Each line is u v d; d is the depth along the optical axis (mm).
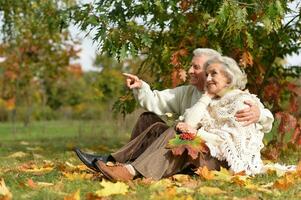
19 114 25422
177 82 7676
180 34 8109
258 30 8188
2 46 14219
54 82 20828
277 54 8516
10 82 18766
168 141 5531
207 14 7531
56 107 22625
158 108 6270
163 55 7914
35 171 6262
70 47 13016
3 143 11391
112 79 13859
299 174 5781
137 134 6105
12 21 10148
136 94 6270
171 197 4719
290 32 8312
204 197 4887
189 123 5715
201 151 5531
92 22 7270
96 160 5398
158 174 5453
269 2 7012
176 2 7562
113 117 13727
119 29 7293
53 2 9602
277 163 6863
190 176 5656
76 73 20828
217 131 5695
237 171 5621
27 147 10336
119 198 4832
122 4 7434
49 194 4918
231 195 5004
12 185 5367
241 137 5676
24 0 9781
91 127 14250
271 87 8180
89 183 5457
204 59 6070
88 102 20375
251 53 8055
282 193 5094
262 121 5832
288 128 7926
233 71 5820
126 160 5844
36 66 14484
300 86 8164
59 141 11789
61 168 6410
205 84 5867
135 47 7355
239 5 7199
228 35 7602
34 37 12086
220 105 5750
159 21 7758
